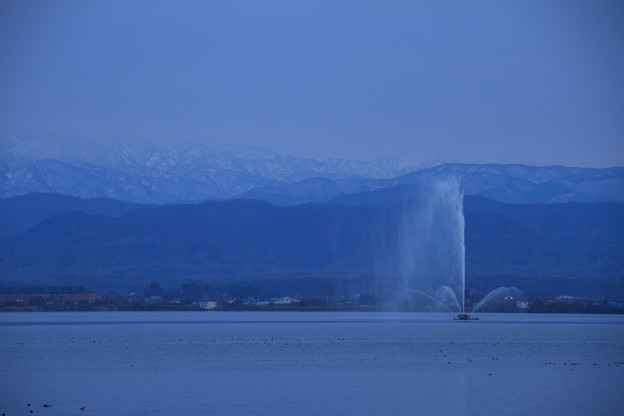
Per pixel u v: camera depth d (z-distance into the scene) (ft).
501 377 631.15
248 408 491.72
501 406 500.33
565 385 585.22
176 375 639.35
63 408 491.31
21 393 547.08
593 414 476.13
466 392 552.00
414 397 531.91
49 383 593.83
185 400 517.96
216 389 563.48
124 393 546.67
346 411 482.69
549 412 481.87
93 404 504.43
